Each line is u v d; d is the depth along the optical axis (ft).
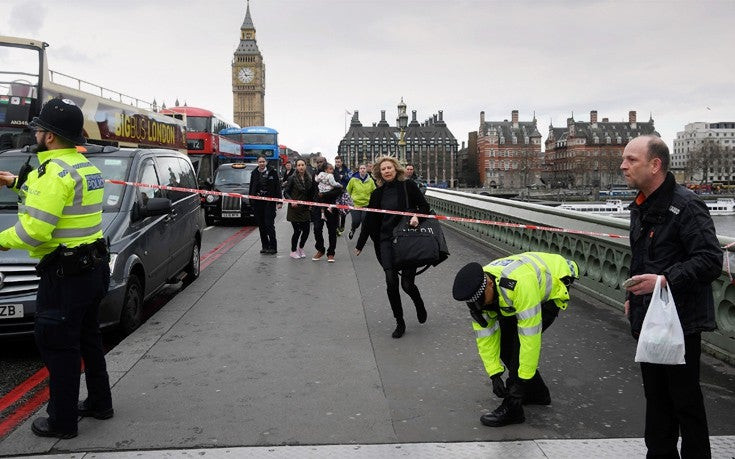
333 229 35.01
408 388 14.66
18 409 14.37
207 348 17.97
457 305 23.45
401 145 74.90
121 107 53.72
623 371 15.80
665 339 8.77
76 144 11.96
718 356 16.53
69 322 11.73
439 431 12.21
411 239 18.62
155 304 25.86
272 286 27.68
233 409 13.37
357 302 24.21
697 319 9.04
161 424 12.59
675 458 9.75
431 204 72.18
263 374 15.69
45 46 41.96
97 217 12.19
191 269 28.76
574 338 18.79
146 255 21.35
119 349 17.83
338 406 13.53
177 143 72.43
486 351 12.82
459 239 46.44
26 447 11.56
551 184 570.46
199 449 11.44
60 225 11.58
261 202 38.52
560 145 604.90
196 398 14.03
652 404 9.66
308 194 35.81
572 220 26.71
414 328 20.20
